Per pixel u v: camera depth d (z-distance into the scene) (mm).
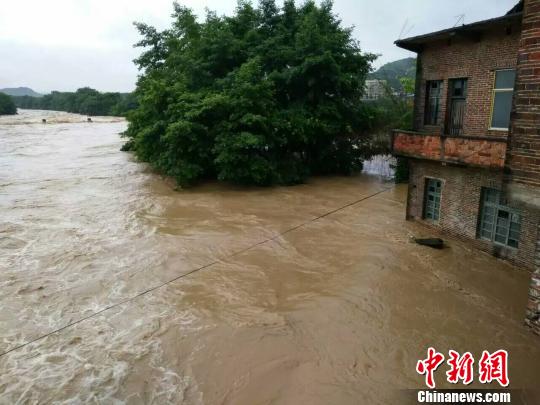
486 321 9297
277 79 24125
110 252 13398
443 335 8773
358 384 7348
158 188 22625
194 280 11516
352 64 26000
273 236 14984
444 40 13922
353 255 13078
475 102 12984
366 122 26422
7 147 37906
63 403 7066
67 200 19703
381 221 16688
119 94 122250
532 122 8195
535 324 8734
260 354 8227
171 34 27125
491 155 11375
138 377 7684
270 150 24219
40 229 15500
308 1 26859
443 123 14281
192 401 7082
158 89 22844
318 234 15172
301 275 11789
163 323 9414
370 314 9633
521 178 8500
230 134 21750
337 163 27344
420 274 11648
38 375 7746
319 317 9516
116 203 19344
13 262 12562
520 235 11766
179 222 16656
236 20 26047
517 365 7789
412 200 16297
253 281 11453
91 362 8109
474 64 12922
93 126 68000
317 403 6887
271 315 9672
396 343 8516
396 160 27281
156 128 22672
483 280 11258
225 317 9633
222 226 16188
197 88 24203
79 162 30562
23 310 9969
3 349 8508
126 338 8883
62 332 9102
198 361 8094
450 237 14359
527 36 8117
